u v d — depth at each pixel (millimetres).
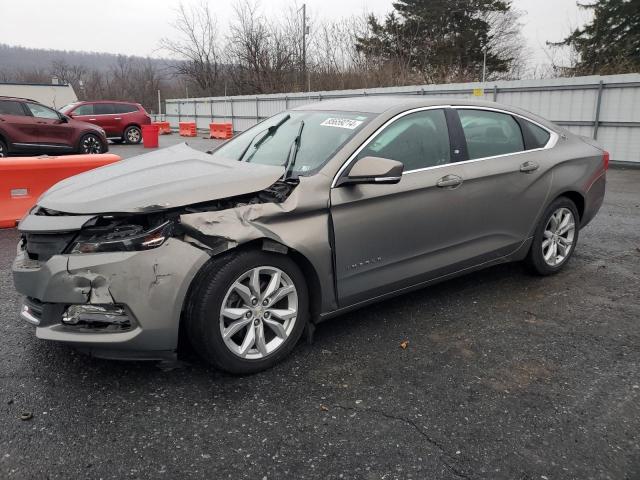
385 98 4168
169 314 2840
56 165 6961
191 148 4180
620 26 30359
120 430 2639
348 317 3992
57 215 3008
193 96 41781
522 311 4113
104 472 2354
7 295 4402
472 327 3830
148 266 2795
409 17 39062
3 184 6691
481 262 4246
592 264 5234
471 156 4066
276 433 2633
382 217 3520
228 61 37469
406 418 2760
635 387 3064
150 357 2947
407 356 3404
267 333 3283
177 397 2926
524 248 4543
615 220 7141
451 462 2441
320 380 3113
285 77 34406
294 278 3232
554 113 14508
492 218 4188
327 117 3955
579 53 30484
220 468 2387
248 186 3117
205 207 3021
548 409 2852
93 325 2883
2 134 14297
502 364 3314
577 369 3262
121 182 3197
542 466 2420
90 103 21141
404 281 3758
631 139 13125
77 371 3184
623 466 2424
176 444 2541
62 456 2447
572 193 4832
